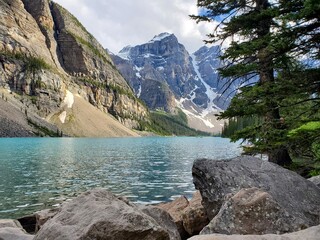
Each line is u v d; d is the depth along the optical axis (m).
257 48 12.38
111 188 28.48
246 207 6.79
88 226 5.27
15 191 26.34
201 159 9.84
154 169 43.34
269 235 4.77
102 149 89.06
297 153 15.52
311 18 10.17
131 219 5.39
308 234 4.85
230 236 4.62
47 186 29.03
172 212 11.95
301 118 13.25
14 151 73.25
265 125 13.72
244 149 14.92
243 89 14.39
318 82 11.65
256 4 16.53
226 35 16.25
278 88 12.05
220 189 8.91
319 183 10.41
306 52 11.82
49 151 75.81
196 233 10.08
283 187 8.59
